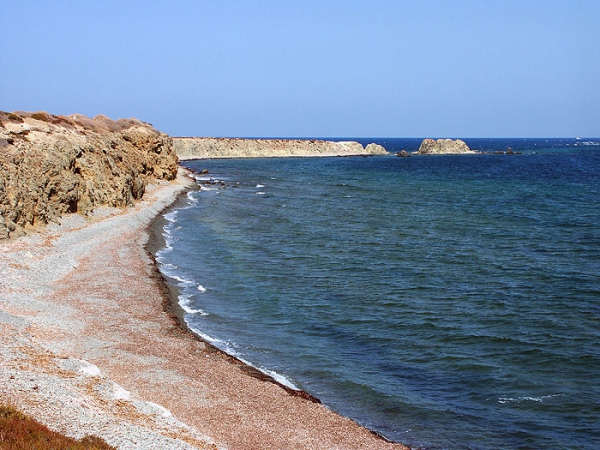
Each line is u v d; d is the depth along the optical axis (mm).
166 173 86062
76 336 23562
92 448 12938
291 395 19938
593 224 54562
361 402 19953
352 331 26688
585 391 20484
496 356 23625
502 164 153000
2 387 15891
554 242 46344
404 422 18625
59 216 44312
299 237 49594
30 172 41781
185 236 49469
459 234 50625
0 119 46156
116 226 47375
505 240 47531
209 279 35562
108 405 16828
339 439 17172
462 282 34688
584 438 17547
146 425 15969
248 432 17156
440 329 26703
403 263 39750
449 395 20453
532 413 19078
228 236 49844
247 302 31016
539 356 23531
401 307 30016
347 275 36625
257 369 22297
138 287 31516
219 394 19562
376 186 95938
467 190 88438
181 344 24031
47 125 52219
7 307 25562
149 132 84562
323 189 91062
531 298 31266
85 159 52031
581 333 25969
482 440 17516
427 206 70000
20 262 32688
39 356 19922
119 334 24344
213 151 186625
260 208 68250
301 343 25266
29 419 13617
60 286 30391
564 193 82250
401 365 22953
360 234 50969
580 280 34688
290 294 32500
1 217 36406
